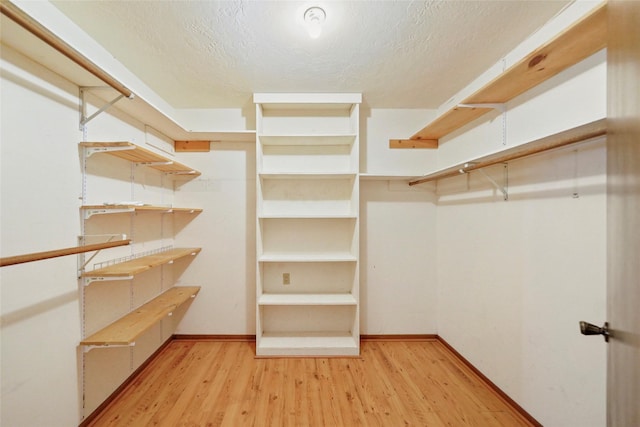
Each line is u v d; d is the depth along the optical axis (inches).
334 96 86.4
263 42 60.5
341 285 98.6
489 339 72.1
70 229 53.5
